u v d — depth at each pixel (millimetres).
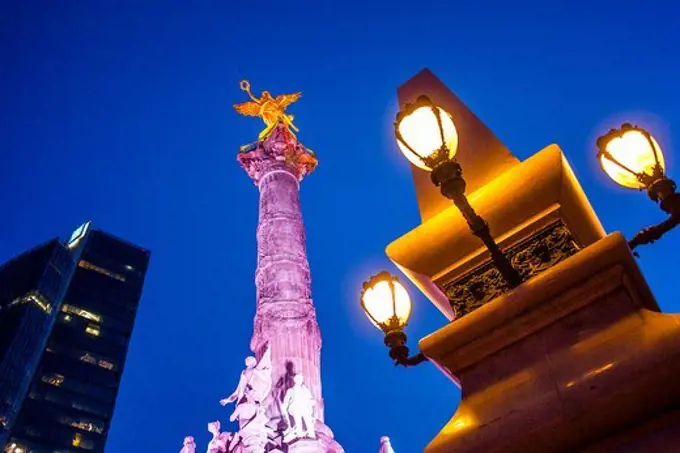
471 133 5734
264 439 26031
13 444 63844
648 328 3779
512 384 4133
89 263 85875
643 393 3557
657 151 4789
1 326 73125
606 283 4133
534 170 4840
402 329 5852
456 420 4199
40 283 77188
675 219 4668
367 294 6074
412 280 5410
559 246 4617
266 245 35344
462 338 4492
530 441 3797
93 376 74812
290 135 43062
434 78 6434
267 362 29172
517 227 4871
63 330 76750
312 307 32688
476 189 5363
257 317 32219
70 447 67562
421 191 5730
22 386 68250
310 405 26766
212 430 28734
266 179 40000
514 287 4441
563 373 3914
